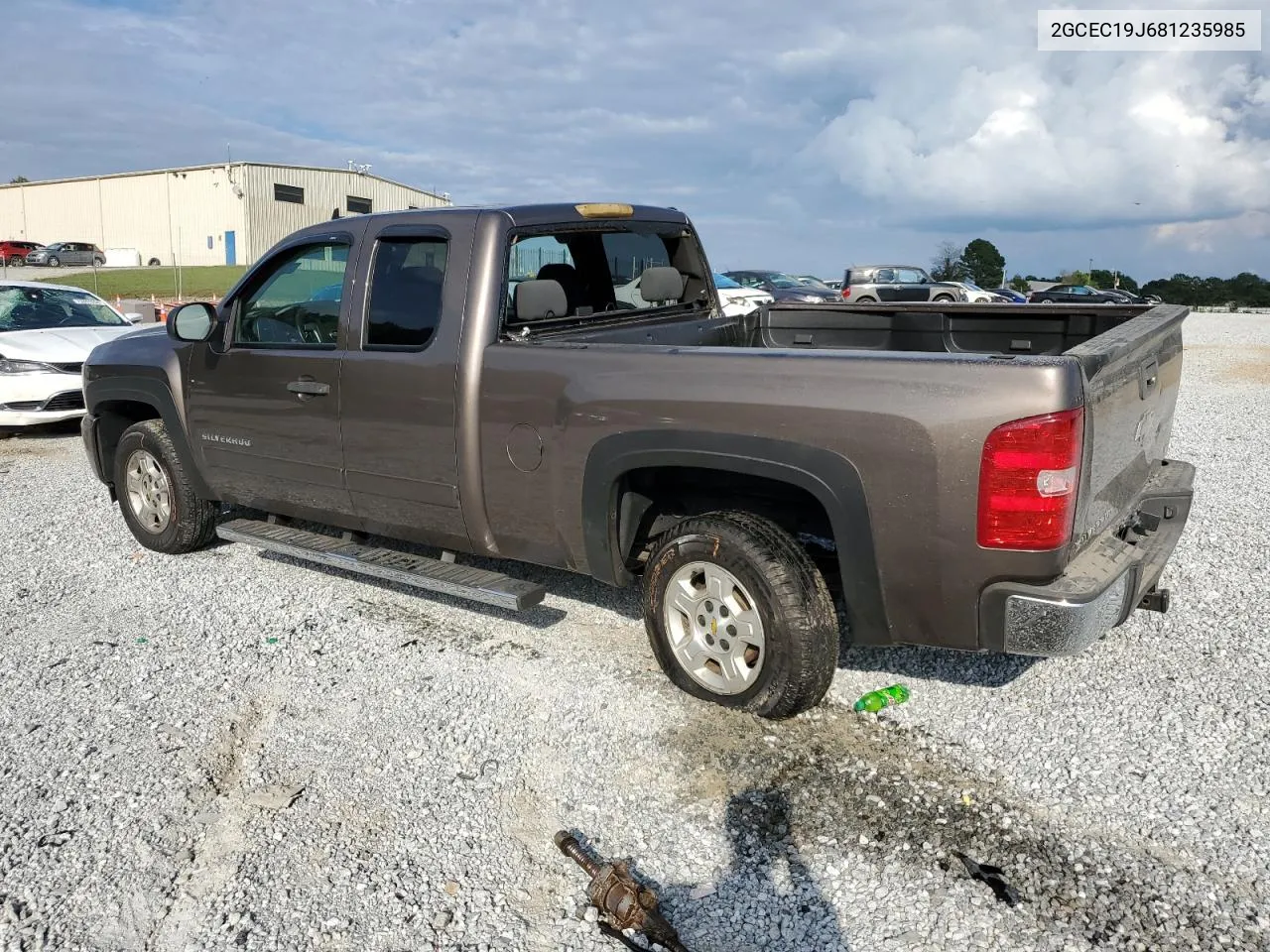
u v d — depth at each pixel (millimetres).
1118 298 29797
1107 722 3646
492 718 3756
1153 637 4379
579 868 2904
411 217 4320
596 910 2713
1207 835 2973
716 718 3707
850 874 2852
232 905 2764
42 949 2609
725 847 2988
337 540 4836
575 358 3789
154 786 3336
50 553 5844
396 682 4066
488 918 2701
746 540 3486
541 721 3725
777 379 3324
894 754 3465
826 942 2600
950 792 3227
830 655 3477
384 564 4430
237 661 4289
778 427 3305
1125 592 3287
